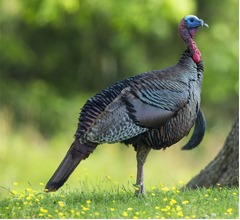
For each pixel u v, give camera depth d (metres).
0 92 33.44
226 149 15.86
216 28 34.50
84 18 33.09
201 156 29.50
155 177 24.95
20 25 34.62
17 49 34.03
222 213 12.50
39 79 35.44
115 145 26.88
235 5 35.03
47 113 33.31
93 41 35.12
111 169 24.55
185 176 25.45
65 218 12.34
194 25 14.33
